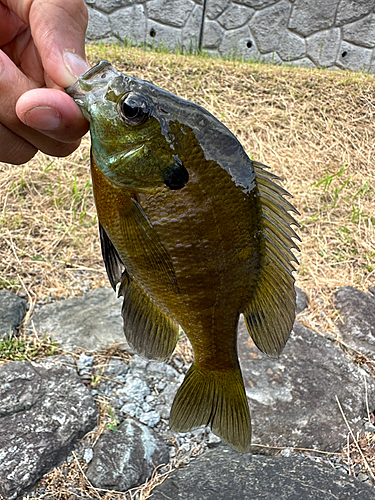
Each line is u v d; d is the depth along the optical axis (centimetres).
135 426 31
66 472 28
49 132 16
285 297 17
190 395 18
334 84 71
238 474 29
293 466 29
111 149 14
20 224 46
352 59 94
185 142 14
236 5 88
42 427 29
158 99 14
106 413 31
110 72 15
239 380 18
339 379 35
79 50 18
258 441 31
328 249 49
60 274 42
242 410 18
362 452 31
